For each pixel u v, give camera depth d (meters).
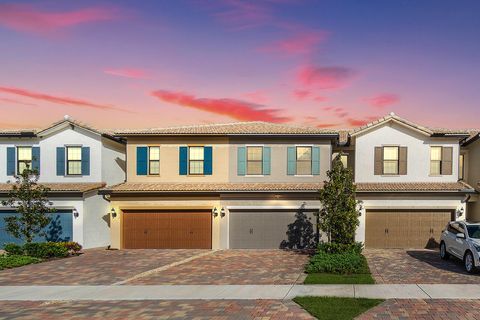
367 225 22.50
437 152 23.09
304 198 22.45
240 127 24.89
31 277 15.71
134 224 22.95
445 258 18.45
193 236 22.84
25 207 21.20
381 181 23.12
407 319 10.06
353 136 23.25
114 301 12.27
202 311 11.03
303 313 10.73
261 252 21.33
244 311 10.96
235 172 23.61
